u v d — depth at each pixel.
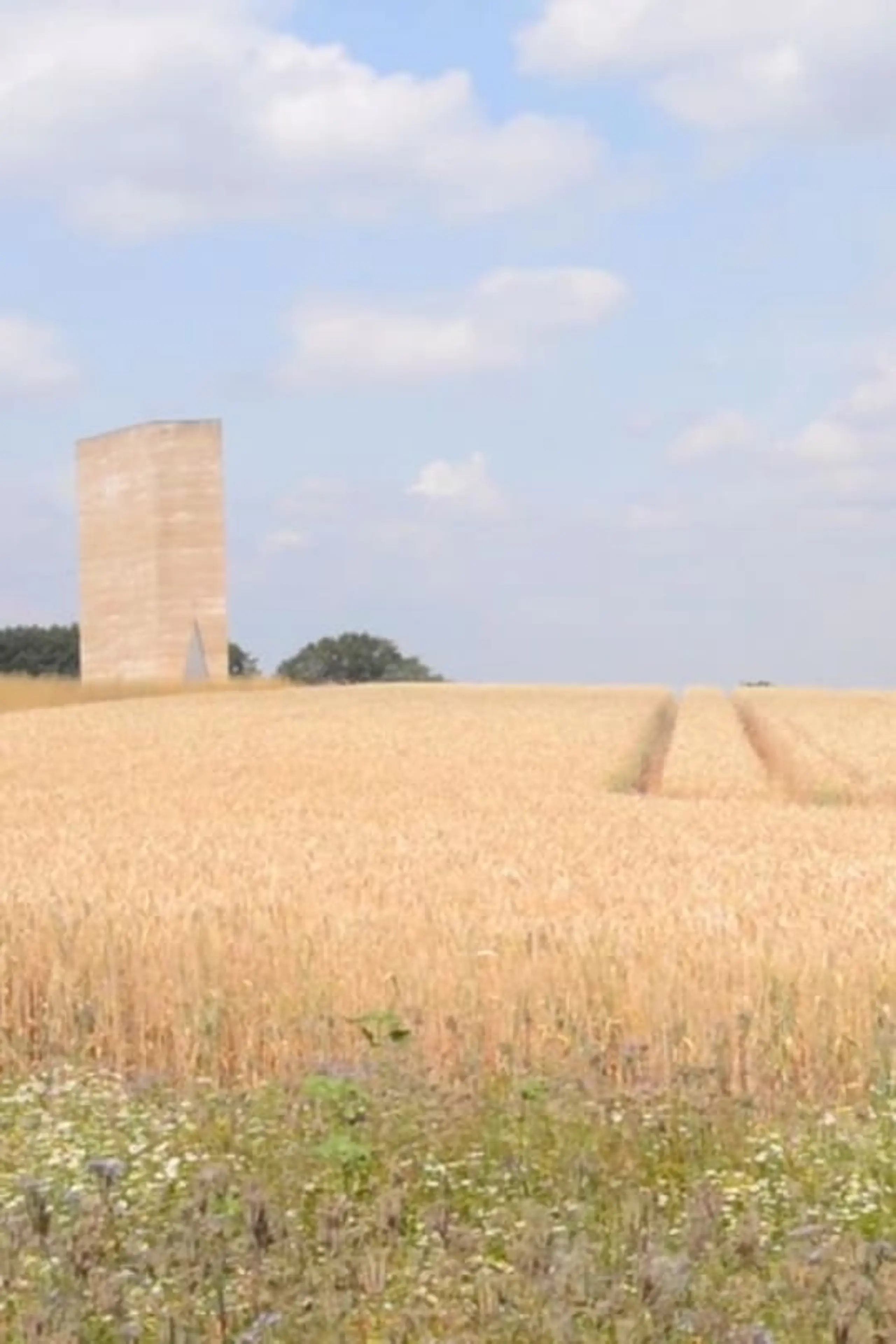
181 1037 14.80
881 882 20.52
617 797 35.66
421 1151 11.21
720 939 15.53
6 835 26.83
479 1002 14.21
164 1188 10.28
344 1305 8.16
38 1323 7.69
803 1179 10.59
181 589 100.06
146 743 55.41
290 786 38.78
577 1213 9.66
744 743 55.25
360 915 16.97
